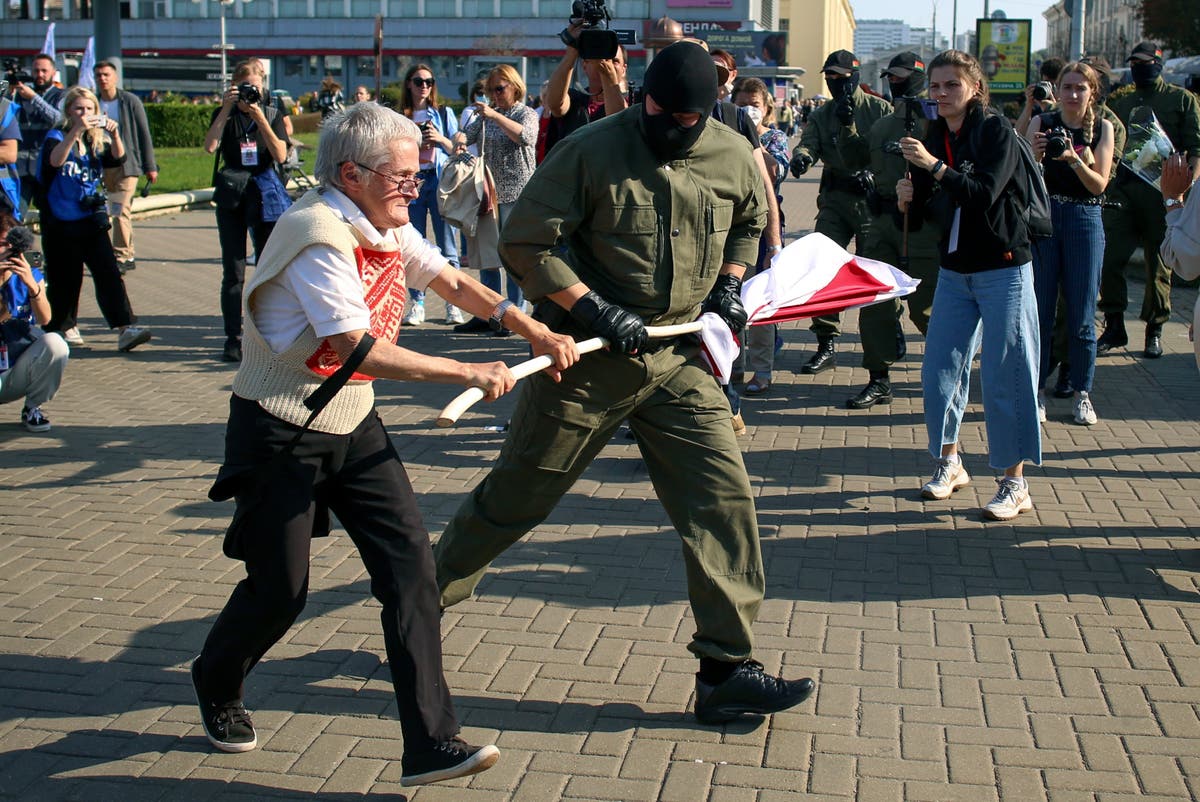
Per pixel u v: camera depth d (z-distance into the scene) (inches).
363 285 132.3
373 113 129.6
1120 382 335.9
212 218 759.1
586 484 249.0
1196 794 138.1
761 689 150.9
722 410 152.5
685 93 138.3
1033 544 214.5
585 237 148.2
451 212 379.9
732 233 158.4
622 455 269.4
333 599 192.5
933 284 302.2
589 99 283.3
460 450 274.7
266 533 134.0
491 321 145.2
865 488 246.2
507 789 140.2
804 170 307.6
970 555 209.8
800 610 187.8
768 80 2176.4
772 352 322.7
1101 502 236.7
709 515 149.9
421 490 247.3
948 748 148.1
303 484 134.3
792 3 3312.0
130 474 255.8
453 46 2321.6
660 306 148.1
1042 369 291.6
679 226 146.3
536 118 380.5
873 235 306.7
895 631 180.2
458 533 162.7
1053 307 288.4
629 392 149.3
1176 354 368.2
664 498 154.1
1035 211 218.5
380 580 136.5
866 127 312.7
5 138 333.4
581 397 149.3
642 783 141.2
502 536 161.3
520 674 167.0
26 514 230.8
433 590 137.6
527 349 375.2
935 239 299.1
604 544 215.6
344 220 130.2
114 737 151.9
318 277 127.2
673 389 151.3
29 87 483.8
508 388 133.3
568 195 143.3
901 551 211.9
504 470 156.8
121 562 208.1
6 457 266.1
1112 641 176.2
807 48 3334.2
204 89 1968.5
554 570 203.5
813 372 348.8
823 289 179.5
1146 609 187.2
